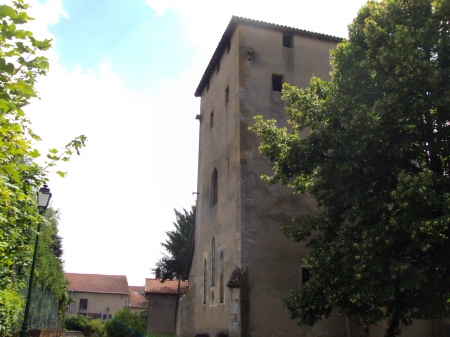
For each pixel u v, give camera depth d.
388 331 10.40
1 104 4.24
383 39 10.30
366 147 10.11
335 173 10.84
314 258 10.86
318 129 12.00
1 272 8.79
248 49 18.05
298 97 12.72
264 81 17.91
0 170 4.57
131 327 33.00
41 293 20.67
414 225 8.79
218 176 19.25
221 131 19.56
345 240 10.37
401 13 10.43
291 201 16.39
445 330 14.35
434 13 9.80
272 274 15.16
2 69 4.21
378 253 9.48
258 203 15.98
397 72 9.57
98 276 68.56
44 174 6.60
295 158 11.81
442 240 8.64
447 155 10.10
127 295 64.56
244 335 14.10
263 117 17.36
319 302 10.98
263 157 16.70
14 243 7.81
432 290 9.52
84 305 62.06
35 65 4.59
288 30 18.97
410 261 9.34
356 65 10.70
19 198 5.30
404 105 9.60
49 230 22.78
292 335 14.59
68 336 33.84
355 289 9.89
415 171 10.49
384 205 10.43
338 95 11.20
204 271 19.97
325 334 14.84
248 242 15.36
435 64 10.02
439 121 9.95
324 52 19.45
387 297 9.16
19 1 4.43
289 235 12.04
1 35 4.21
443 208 8.50
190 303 21.58
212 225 19.38
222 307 16.41
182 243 35.34
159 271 38.66
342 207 11.09
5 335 10.50
